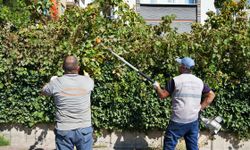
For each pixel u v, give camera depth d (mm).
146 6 21109
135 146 8305
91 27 8133
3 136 8352
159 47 7977
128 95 8133
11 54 8070
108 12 8617
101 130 8297
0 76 8125
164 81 8031
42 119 8219
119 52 8055
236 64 8055
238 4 8797
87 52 7980
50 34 8141
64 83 5930
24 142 8359
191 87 6621
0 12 8281
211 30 8164
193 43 8008
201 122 8047
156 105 8125
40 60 8062
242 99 8172
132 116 8180
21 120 8242
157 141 8312
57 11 9625
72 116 5867
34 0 8609
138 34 8203
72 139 5883
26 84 8180
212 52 7961
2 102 8203
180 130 6645
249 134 8258
